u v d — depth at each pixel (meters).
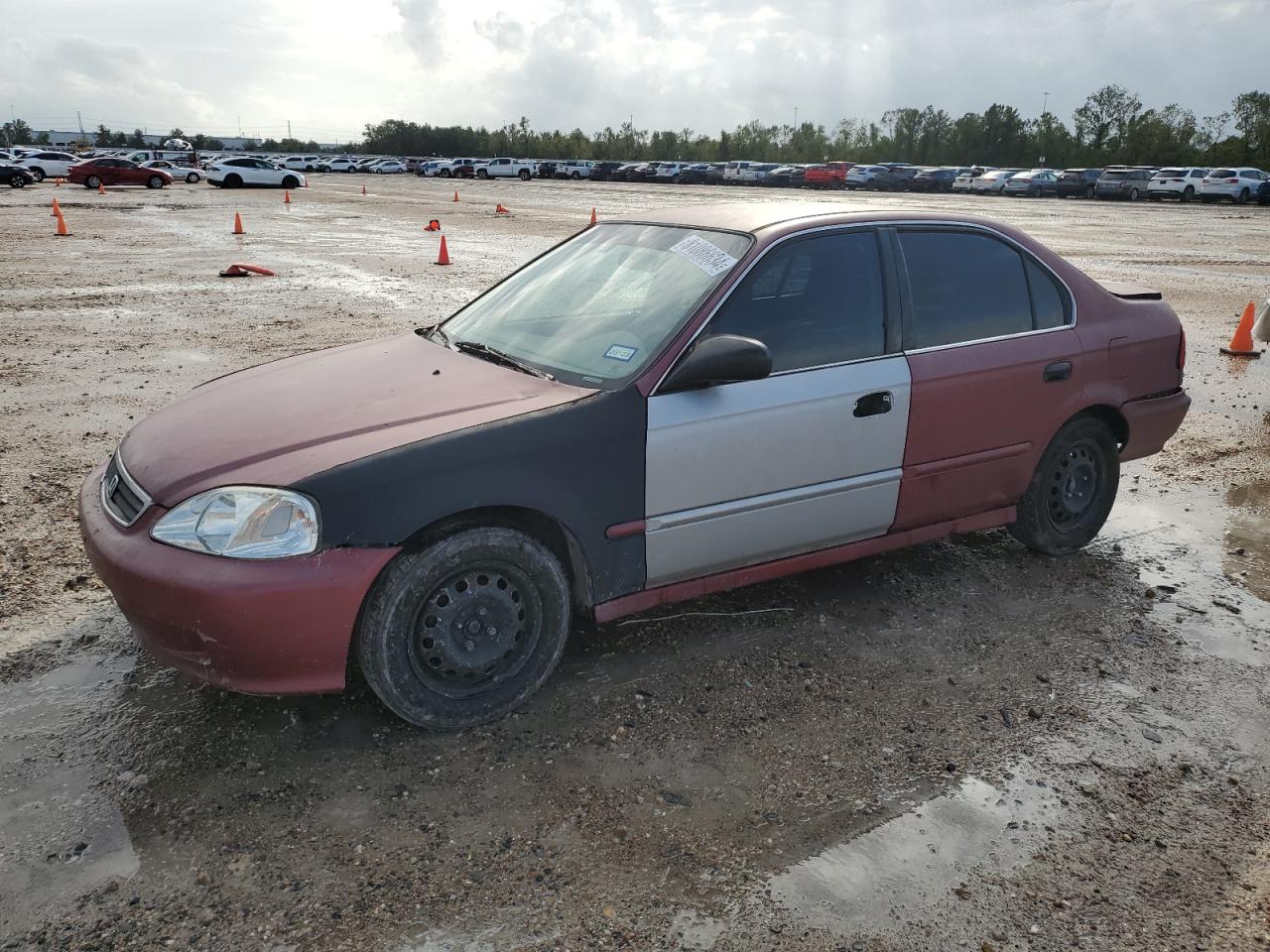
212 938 2.20
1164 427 4.61
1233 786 2.87
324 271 15.19
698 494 3.28
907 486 3.78
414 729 3.04
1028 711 3.24
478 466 2.85
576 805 2.70
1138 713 3.24
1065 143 97.56
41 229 20.88
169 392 7.19
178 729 3.00
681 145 121.06
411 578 2.82
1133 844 2.60
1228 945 2.26
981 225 4.05
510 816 2.64
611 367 3.26
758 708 3.21
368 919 2.27
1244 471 6.01
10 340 9.02
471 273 15.24
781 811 2.70
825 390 3.46
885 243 3.75
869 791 2.79
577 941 2.22
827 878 2.45
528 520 3.17
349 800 2.69
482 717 3.05
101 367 7.99
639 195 44.41
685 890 2.39
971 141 103.38
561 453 2.98
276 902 2.31
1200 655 3.65
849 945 2.23
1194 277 16.27
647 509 3.19
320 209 31.12
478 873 2.43
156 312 10.85
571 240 4.32
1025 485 4.20
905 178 58.19
